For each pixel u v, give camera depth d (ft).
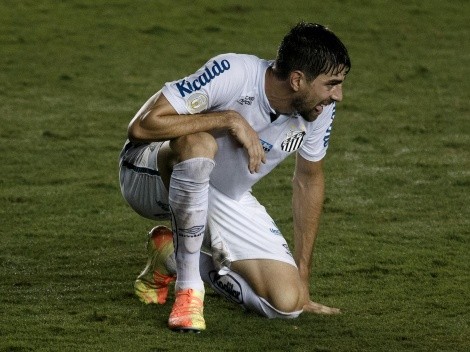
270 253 40.32
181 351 36.35
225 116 38.04
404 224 56.29
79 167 68.74
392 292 44.37
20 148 73.10
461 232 54.70
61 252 50.42
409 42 112.98
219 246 40.34
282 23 118.42
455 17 124.36
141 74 97.09
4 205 59.41
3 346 36.24
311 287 45.06
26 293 43.39
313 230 42.91
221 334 38.47
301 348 37.01
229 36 112.47
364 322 40.22
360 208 59.62
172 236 41.19
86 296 43.04
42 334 37.81
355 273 47.19
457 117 84.79
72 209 58.85
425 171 68.69
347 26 118.32
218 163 39.96
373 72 100.17
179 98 37.76
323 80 37.60
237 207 40.78
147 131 37.68
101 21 116.06
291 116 39.19
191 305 38.78
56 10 119.85
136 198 42.47
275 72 38.06
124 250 50.93
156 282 42.06
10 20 114.73
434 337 38.52
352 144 75.56
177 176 38.24
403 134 78.89
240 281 40.65
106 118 82.38
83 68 98.48
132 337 37.73
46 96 88.79
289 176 67.26
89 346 36.55
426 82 97.04
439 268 48.11
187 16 119.55
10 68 97.45
